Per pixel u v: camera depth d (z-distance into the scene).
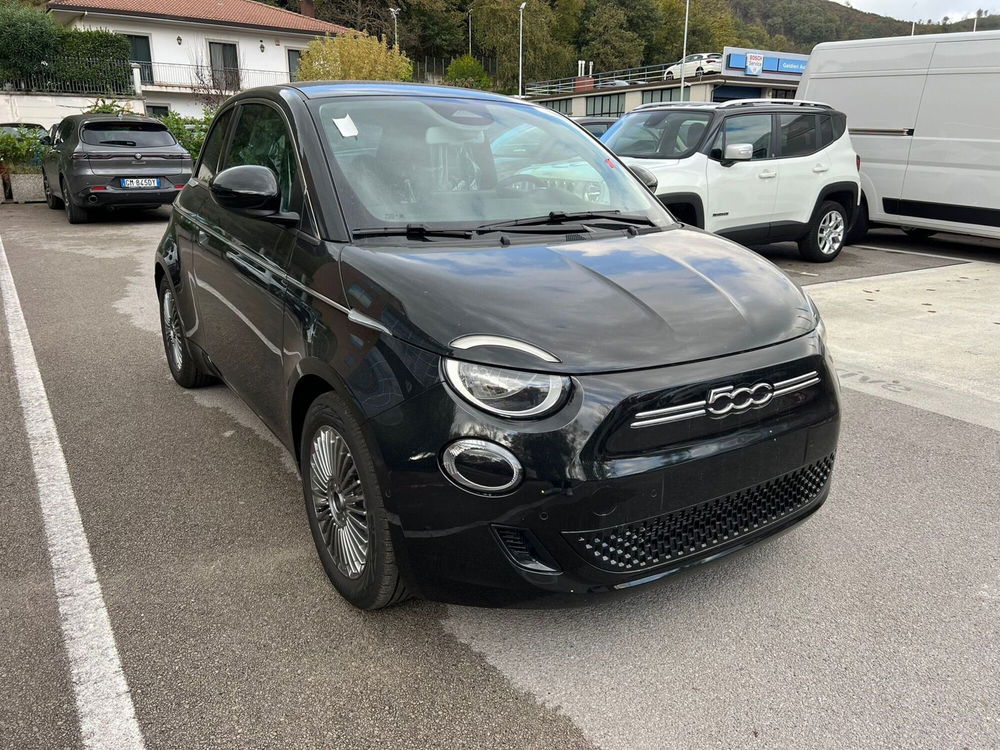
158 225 12.34
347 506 2.52
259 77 45.31
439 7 81.44
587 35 93.50
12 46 33.66
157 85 42.50
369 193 2.88
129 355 5.54
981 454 3.96
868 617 2.62
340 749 2.05
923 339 6.09
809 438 2.48
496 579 2.18
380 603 2.49
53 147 13.05
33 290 7.62
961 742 2.08
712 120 8.40
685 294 2.51
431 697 2.24
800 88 11.26
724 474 2.28
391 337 2.28
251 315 3.19
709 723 2.14
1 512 3.28
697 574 2.88
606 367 2.15
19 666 2.34
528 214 3.08
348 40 41.91
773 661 2.40
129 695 2.22
